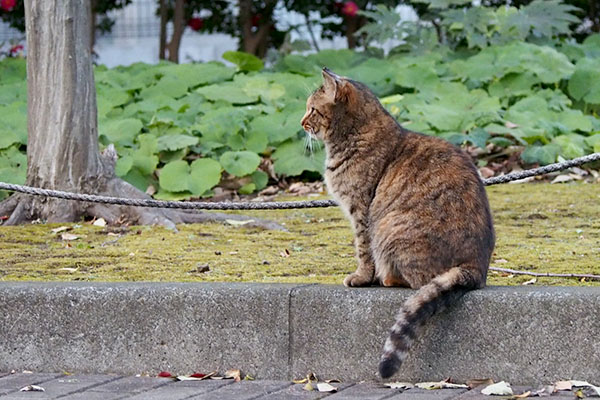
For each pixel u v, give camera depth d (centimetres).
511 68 1309
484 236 532
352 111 576
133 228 904
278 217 964
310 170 1121
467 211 529
